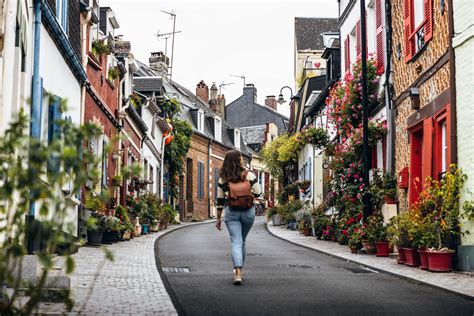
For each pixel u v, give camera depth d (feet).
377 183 50.03
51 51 40.57
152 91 110.83
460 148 35.06
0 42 24.71
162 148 111.45
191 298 24.49
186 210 146.92
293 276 32.17
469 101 34.01
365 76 49.60
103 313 20.61
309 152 99.30
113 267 35.53
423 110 41.78
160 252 47.57
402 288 28.02
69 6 47.78
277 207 107.14
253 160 206.59
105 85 65.67
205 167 160.45
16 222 11.53
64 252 11.94
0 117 24.47
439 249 34.63
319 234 68.90
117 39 90.38
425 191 37.76
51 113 39.24
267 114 231.50
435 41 39.47
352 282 29.99
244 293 25.90
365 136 49.78
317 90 105.70
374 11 58.23
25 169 11.65
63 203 11.58
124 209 65.41
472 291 26.63
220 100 194.49
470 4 33.78
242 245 29.30
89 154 11.85
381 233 45.01
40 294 11.59
